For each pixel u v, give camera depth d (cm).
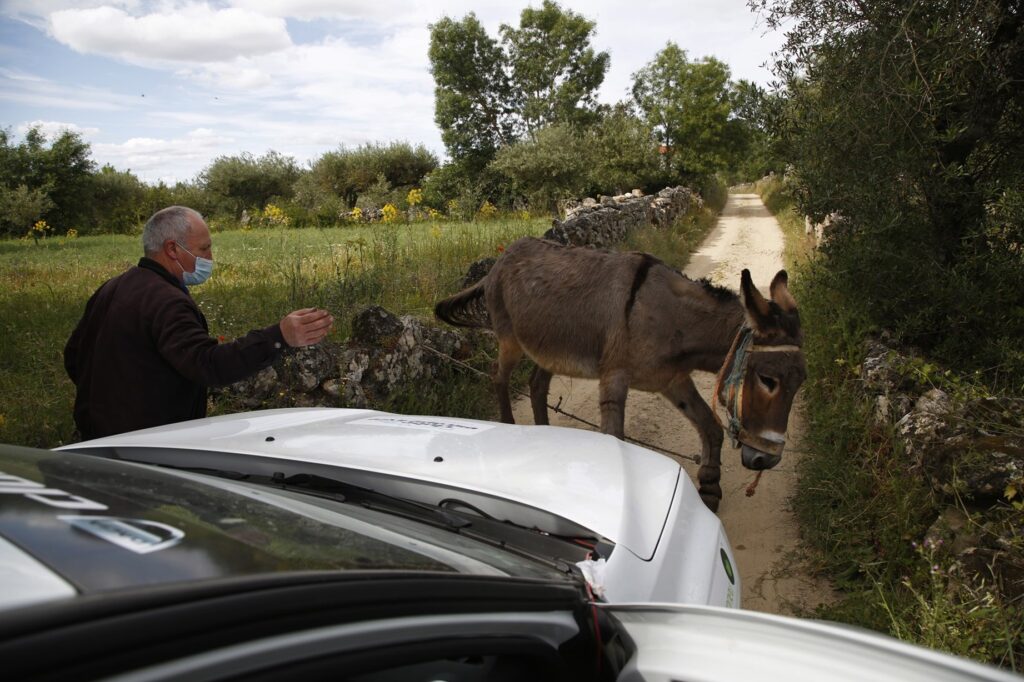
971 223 637
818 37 659
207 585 85
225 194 3716
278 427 296
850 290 670
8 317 690
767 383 375
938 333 606
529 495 220
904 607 315
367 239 1508
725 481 509
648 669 128
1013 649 271
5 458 154
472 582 121
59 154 2736
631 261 456
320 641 92
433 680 129
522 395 732
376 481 239
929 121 589
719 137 3391
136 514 118
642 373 440
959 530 333
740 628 131
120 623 74
